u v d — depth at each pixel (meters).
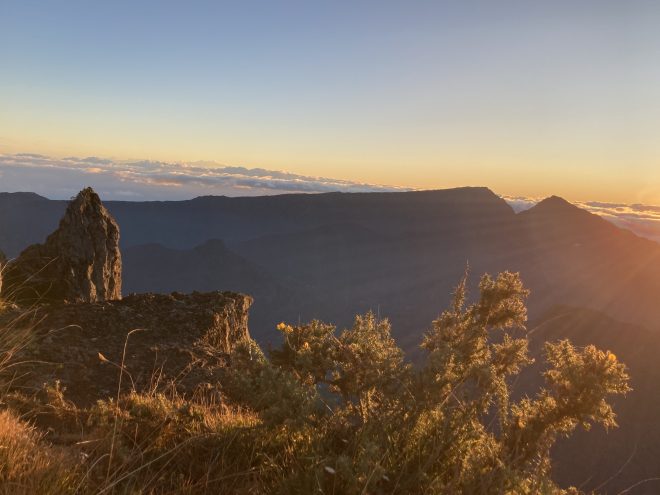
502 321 4.24
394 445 3.57
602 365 3.77
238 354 4.67
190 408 4.84
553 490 3.19
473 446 3.61
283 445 4.20
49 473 3.15
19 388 5.98
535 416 3.66
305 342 4.66
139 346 8.92
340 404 4.22
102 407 4.76
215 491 3.61
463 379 3.86
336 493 3.22
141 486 3.47
